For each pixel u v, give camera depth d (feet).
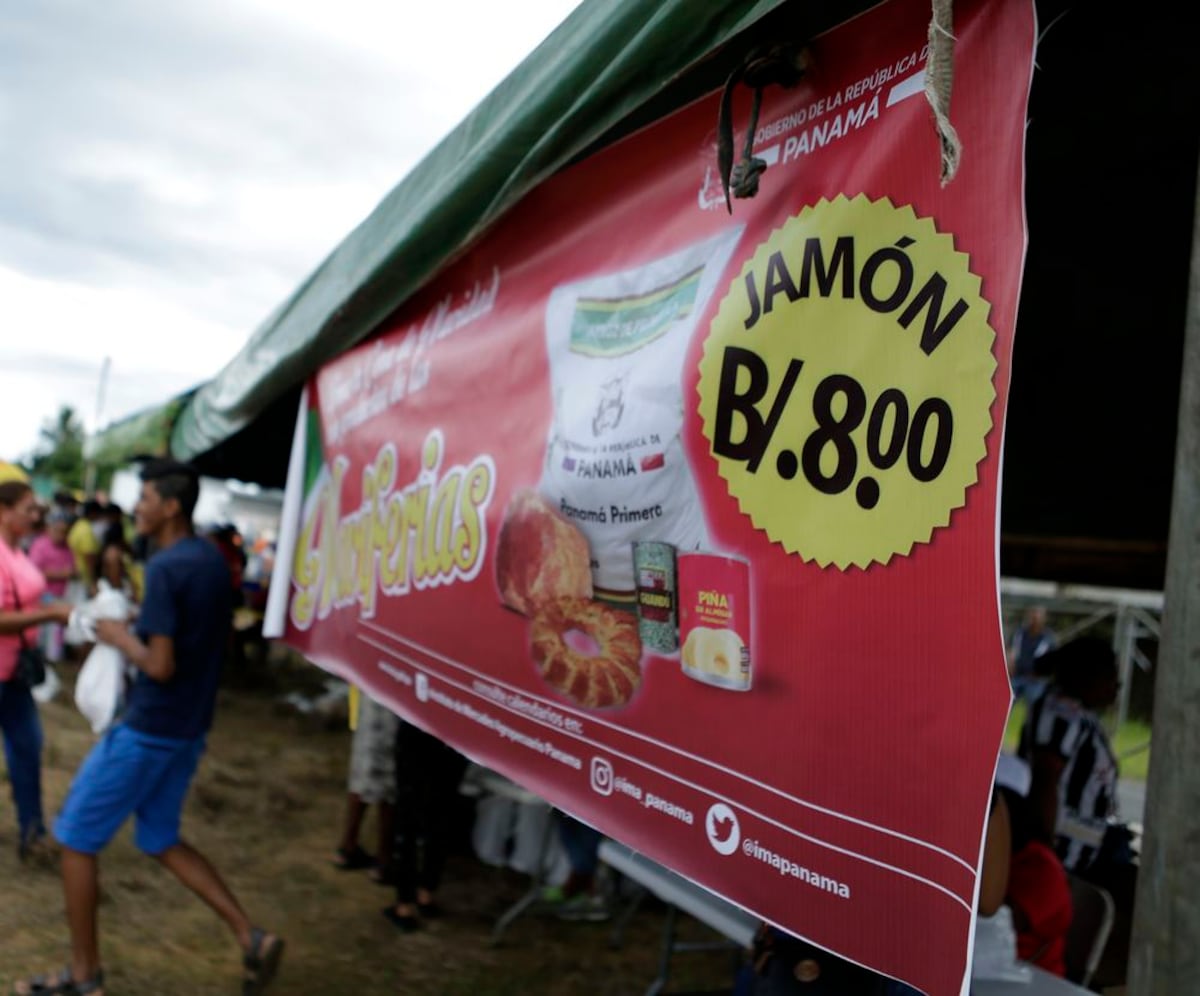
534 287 8.34
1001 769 10.66
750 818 5.35
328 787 23.43
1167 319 10.91
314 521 13.30
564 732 7.11
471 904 16.85
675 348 6.33
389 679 10.17
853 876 4.67
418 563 9.82
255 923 15.21
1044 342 12.32
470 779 18.65
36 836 16.37
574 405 7.38
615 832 6.46
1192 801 3.48
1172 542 3.67
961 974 4.03
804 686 5.07
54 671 31.58
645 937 16.34
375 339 11.85
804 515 5.17
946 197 4.61
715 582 5.77
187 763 12.10
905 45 5.02
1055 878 10.18
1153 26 5.91
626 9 6.10
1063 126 7.26
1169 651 3.60
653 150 7.06
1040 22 5.86
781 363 5.43
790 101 5.74
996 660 4.08
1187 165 7.68
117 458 32.27
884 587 4.66
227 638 12.39
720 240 6.14
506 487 8.22
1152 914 3.56
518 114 7.23
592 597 6.92
